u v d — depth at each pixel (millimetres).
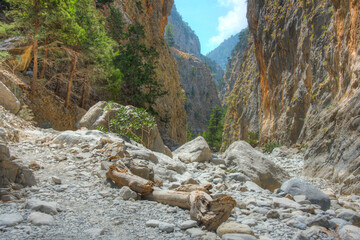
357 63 13164
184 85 142875
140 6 50531
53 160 7348
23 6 17250
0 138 8000
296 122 29016
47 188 5355
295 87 30828
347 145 10352
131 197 5160
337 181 9906
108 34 36719
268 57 38844
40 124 16984
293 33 32125
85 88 24125
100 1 39906
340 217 4500
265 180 9203
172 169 8430
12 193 4629
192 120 129875
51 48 18859
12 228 3334
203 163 10469
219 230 3578
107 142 8438
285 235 3662
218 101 155875
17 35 18531
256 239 3289
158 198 5094
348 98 12617
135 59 34125
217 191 6809
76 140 8906
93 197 5023
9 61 18031
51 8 17422
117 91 27922
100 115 14188
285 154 24016
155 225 3783
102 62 22812
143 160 7715
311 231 3613
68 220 3824
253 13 44406
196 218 3988
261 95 42844
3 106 12469
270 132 35562
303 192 5836
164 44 56375
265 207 5109
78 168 6914
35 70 18062
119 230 3580
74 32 18188
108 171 6012
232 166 9797
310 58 27312
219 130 87312
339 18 16812
